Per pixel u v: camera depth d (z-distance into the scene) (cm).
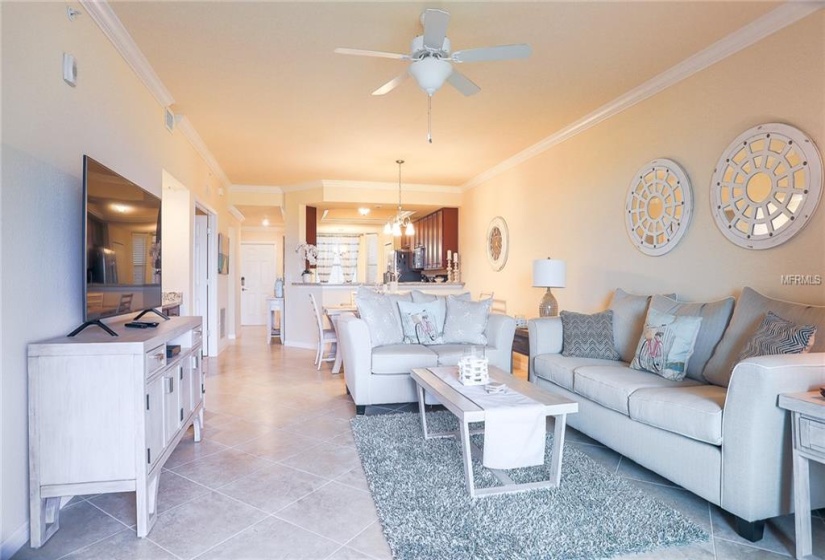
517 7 252
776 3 249
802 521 177
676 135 333
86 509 216
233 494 229
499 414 221
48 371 188
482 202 675
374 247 1063
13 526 177
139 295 272
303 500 223
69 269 224
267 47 296
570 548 178
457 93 369
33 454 186
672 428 221
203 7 250
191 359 285
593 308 427
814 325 216
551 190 495
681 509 216
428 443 292
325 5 249
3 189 174
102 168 225
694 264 320
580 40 288
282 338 750
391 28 273
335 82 349
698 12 257
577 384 298
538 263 410
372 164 604
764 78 270
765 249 271
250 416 356
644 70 331
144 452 193
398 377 365
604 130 411
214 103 389
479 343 405
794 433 180
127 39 281
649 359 282
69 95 224
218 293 645
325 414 361
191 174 479
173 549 182
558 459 231
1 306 172
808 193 246
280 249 1093
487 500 217
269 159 577
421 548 178
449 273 744
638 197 369
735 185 287
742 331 252
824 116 240
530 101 389
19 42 184
